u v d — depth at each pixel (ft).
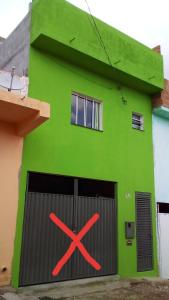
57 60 29.81
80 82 31.40
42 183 27.07
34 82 27.50
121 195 32.53
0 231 23.25
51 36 27.45
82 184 29.96
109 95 34.01
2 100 21.48
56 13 28.50
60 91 29.37
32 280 24.25
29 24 28.86
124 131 34.63
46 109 23.38
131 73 34.04
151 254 33.96
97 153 31.22
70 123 29.53
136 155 35.29
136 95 37.32
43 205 26.23
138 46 35.78
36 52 28.30
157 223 35.73
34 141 26.53
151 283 29.73
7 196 24.09
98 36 31.58
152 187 36.22
